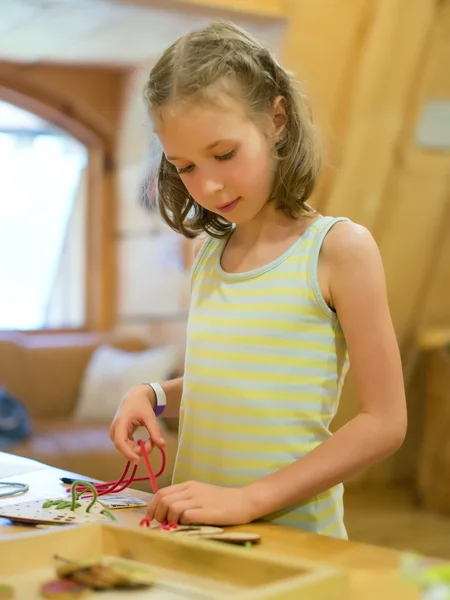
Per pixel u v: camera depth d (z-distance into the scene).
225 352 1.21
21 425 3.51
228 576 0.82
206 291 1.29
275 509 1.06
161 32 3.69
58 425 3.90
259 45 1.23
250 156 1.14
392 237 4.12
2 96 4.53
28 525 1.05
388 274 4.21
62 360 4.21
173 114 1.11
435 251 4.29
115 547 0.90
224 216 1.19
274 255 1.23
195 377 1.24
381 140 3.78
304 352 1.17
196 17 3.34
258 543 0.96
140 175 4.58
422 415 4.59
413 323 4.42
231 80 1.12
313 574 0.74
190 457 1.24
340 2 3.35
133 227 4.73
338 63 3.50
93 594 0.77
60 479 1.31
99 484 1.27
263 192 1.18
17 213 4.95
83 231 4.89
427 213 4.16
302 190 1.25
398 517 3.84
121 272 4.86
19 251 4.98
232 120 1.11
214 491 1.05
